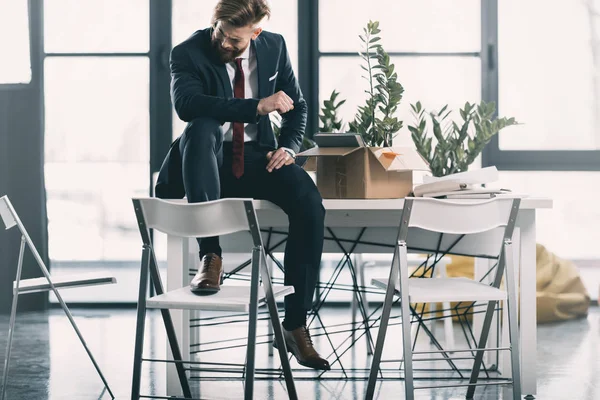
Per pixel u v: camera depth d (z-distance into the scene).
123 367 3.59
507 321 2.98
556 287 4.84
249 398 2.27
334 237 3.02
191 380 3.30
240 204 2.28
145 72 5.41
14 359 3.78
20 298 5.34
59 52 5.39
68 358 3.80
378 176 2.86
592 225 5.48
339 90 5.39
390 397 3.00
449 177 2.90
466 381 3.26
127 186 5.45
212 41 2.78
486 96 5.39
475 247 3.00
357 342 4.19
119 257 5.48
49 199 5.43
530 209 2.88
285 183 2.75
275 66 2.95
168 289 2.90
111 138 5.43
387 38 5.39
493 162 5.48
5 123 5.34
